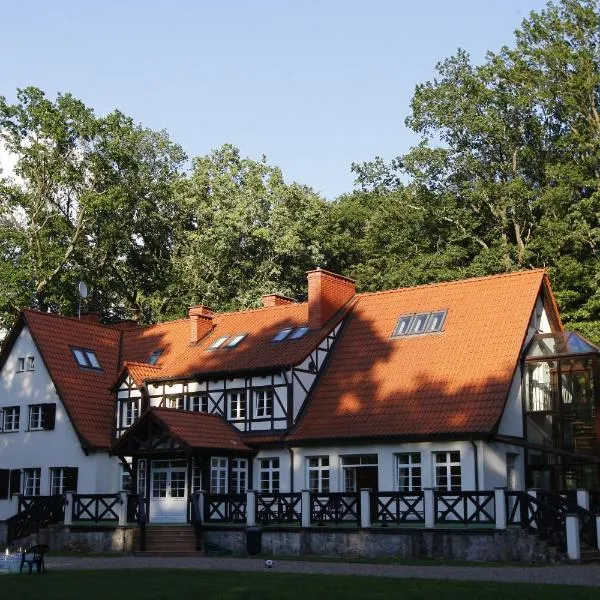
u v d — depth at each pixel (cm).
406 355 3231
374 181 5200
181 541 2814
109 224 4862
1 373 3825
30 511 3125
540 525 2333
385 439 2927
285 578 1950
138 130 5488
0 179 4547
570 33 4606
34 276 4459
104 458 3506
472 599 1577
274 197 5088
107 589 1780
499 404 2838
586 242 4222
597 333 3900
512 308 3177
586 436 2930
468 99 4719
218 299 5116
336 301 3572
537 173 4781
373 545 2527
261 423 3256
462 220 4809
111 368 3931
